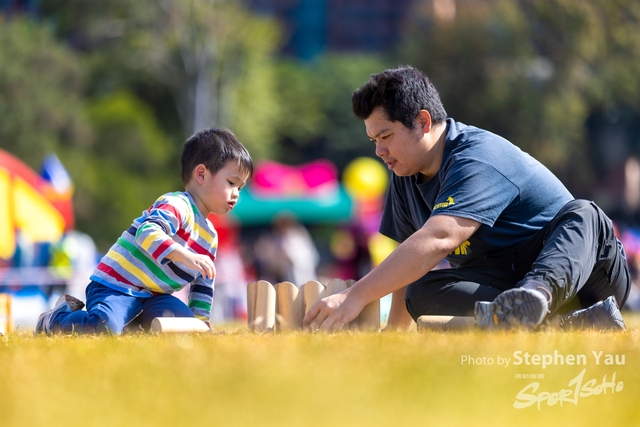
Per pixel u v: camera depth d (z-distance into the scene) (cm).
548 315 700
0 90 6531
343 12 12100
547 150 7419
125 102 7575
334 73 10144
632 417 355
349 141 9938
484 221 747
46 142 6506
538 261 705
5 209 2319
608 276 786
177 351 507
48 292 2434
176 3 8000
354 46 12131
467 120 7569
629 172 7812
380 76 793
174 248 764
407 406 358
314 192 4719
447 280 779
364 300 733
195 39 8056
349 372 423
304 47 11925
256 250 3158
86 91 8056
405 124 782
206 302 855
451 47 7662
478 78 7531
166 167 7969
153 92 8494
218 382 403
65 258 2484
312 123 9862
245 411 348
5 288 2316
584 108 7275
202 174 841
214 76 8238
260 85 9044
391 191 890
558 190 802
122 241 819
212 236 843
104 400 371
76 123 6831
